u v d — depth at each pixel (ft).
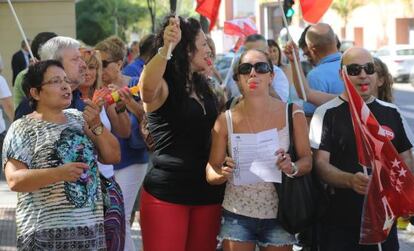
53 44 16.92
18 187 13.97
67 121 14.98
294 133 15.84
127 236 21.48
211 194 16.92
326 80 20.99
